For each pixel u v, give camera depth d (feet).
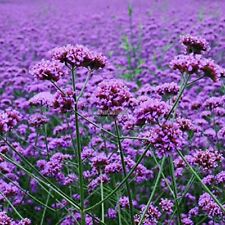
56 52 2.31
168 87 2.88
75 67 2.38
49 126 5.12
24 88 5.80
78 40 9.52
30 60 7.91
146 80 5.90
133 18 12.01
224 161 3.76
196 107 4.23
